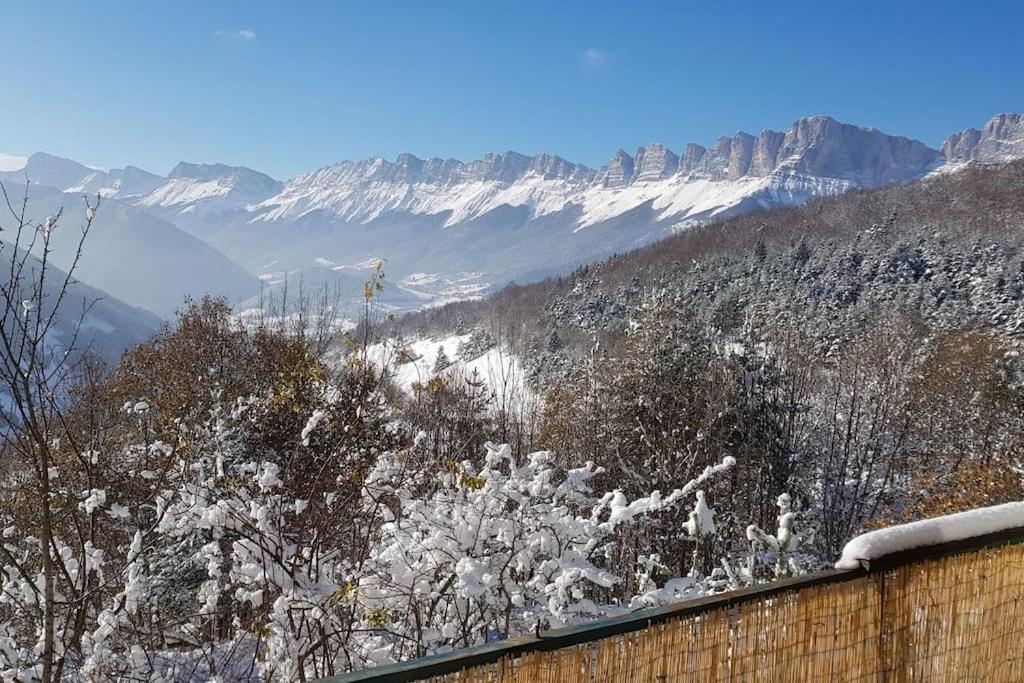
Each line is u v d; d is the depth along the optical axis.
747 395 24.30
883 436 29.02
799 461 26.58
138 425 10.90
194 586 6.79
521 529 6.40
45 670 4.67
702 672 2.31
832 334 43.84
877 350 33.12
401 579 6.18
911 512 20.95
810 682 2.50
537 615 6.27
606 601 9.64
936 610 2.77
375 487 6.72
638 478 19.72
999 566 2.94
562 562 6.29
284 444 9.41
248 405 10.27
